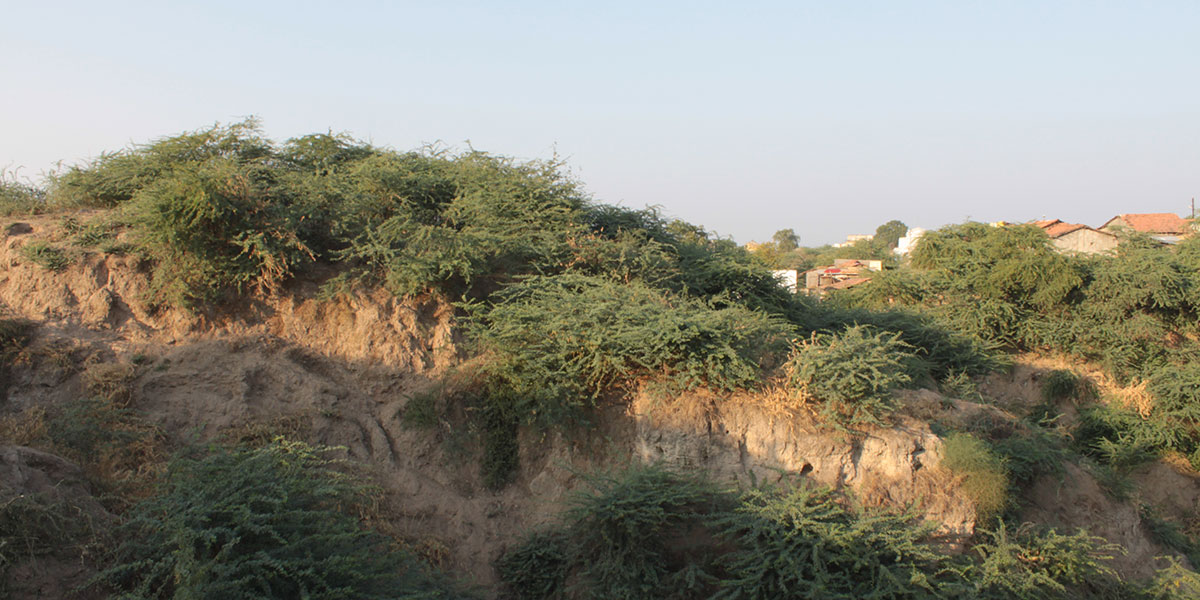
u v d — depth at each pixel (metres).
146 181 11.64
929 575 8.59
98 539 6.59
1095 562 10.34
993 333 20.88
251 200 10.40
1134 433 17.17
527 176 14.21
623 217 16.02
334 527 6.98
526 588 8.90
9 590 5.84
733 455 9.67
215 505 6.43
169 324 9.98
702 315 10.32
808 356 10.10
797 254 93.38
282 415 9.42
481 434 10.16
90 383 8.84
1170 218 44.03
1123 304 20.28
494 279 12.16
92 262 10.09
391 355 10.48
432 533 9.07
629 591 8.25
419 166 13.92
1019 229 21.67
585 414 10.13
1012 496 10.91
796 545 8.41
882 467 9.95
